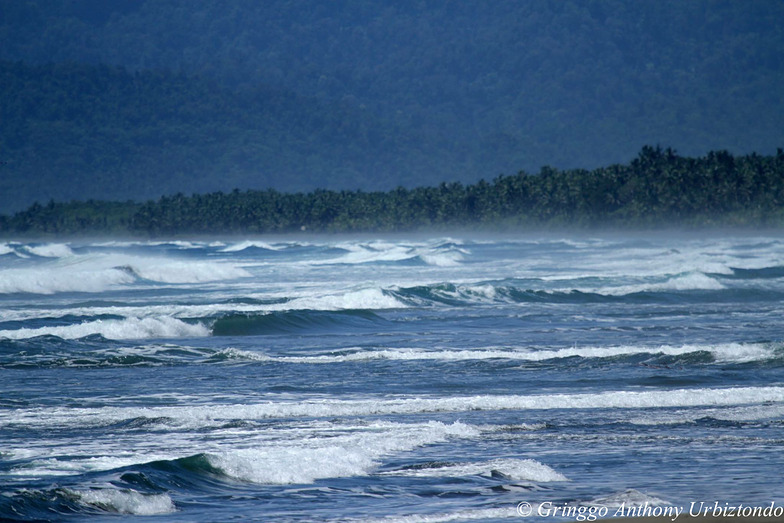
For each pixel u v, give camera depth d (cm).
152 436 5006
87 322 10569
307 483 4038
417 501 3734
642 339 9950
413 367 7912
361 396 6481
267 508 3619
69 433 5081
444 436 5066
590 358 8188
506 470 4256
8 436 4997
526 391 6738
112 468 4225
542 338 10156
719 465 4425
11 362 8150
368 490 3919
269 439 4916
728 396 6338
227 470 4144
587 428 5341
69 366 8044
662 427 5375
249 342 10056
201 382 7156
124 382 7162
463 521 3403
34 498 3572
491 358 8281
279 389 6806
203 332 10875
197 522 3422
